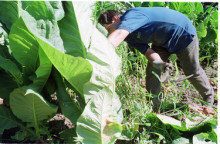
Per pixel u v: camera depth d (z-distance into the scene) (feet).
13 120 7.62
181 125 8.44
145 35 8.52
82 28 7.23
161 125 8.48
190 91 11.71
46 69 6.74
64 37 7.30
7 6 6.79
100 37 7.00
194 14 14.02
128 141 8.22
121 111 7.78
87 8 7.52
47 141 7.82
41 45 6.07
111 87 6.95
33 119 7.34
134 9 8.55
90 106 6.51
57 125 8.59
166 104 10.00
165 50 9.88
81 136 6.55
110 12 8.61
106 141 6.72
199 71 9.93
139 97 9.55
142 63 12.01
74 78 6.83
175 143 7.97
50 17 6.55
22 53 6.73
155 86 9.86
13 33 6.31
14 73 6.64
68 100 7.50
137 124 8.20
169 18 8.72
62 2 7.08
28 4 6.42
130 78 11.28
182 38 9.14
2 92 7.54
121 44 10.94
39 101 6.80
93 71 6.71
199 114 9.09
